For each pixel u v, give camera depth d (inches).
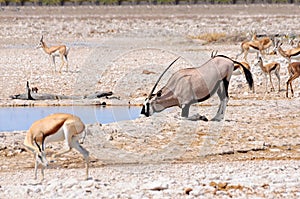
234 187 1066.7
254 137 1528.1
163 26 5600.4
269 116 1804.9
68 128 1079.0
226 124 1668.3
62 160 1304.1
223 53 3462.1
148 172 1202.0
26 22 5935.0
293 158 1341.0
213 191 1043.3
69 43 4407.0
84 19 6289.4
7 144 1433.3
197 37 4471.0
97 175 1177.4
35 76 2655.0
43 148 1090.7
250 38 4365.2
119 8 7583.7
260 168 1231.5
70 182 1096.2
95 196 1010.7
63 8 7593.5
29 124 1731.1
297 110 1905.8
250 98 2130.9
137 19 6304.1
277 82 2421.3
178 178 1148.5
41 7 7687.0
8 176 1173.7
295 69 2139.5
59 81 2519.7
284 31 5113.2
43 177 1128.2
